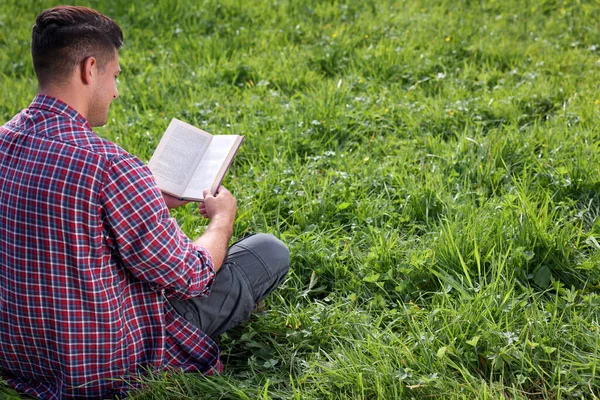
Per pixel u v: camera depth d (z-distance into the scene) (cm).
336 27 648
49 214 213
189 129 271
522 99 476
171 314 247
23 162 217
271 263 274
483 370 256
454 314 274
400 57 567
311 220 359
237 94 520
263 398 244
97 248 216
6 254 222
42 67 217
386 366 250
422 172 393
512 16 658
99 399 238
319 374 255
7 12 717
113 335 228
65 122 218
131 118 487
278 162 409
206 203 255
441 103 479
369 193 380
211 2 709
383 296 305
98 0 733
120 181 213
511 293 290
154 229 218
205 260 236
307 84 538
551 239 312
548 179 372
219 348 278
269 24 668
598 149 393
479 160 388
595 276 302
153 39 645
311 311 293
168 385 243
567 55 551
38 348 231
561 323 272
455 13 667
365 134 456
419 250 321
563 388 242
